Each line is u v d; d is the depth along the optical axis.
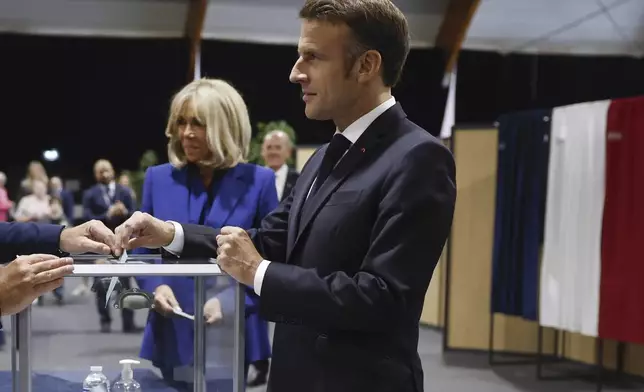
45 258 0.91
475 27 8.00
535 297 3.82
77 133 8.77
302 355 0.95
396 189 0.87
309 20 0.93
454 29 7.95
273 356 1.00
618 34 7.76
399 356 0.92
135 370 1.00
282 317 0.88
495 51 8.45
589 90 8.23
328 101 0.93
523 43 8.25
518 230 3.90
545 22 7.76
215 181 1.67
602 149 3.31
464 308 4.50
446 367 4.10
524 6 7.51
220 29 8.18
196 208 1.62
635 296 3.14
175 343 1.02
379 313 0.84
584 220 3.41
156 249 1.19
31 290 0.88
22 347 0.93
